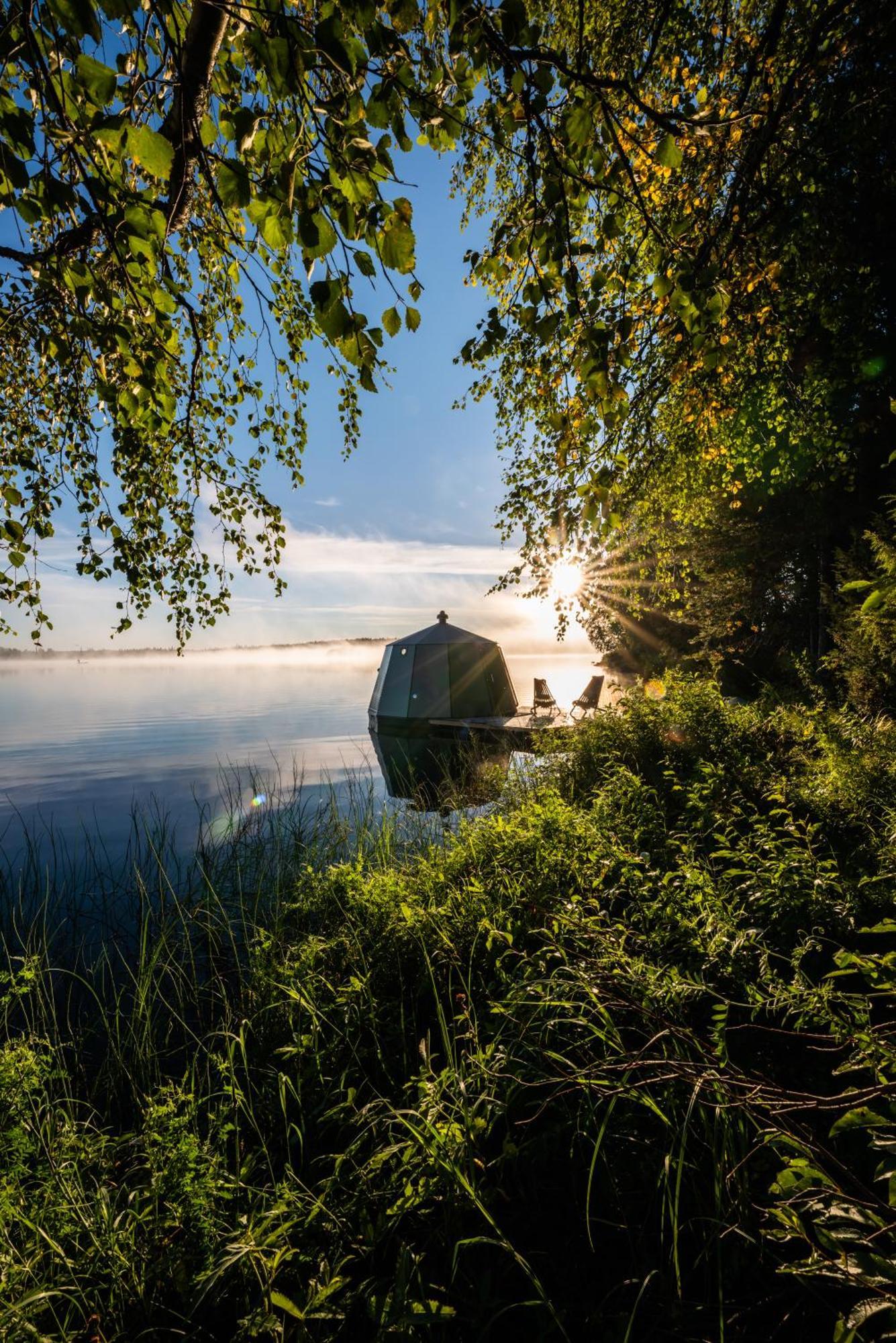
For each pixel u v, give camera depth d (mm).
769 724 7297
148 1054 3477
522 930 3590
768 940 2996
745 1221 1913
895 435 10820
